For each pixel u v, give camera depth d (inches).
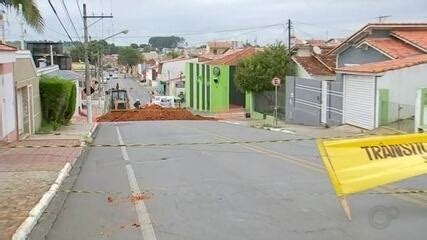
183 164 557.3
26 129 950.4
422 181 415.2
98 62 3408.0
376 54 1152.2
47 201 368.8
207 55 3865.7
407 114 953.5
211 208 340.5
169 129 1137.4
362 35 1202.0
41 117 1144.8
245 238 270.8
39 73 1205.7
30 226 299.6
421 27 1175.0
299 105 1332.4
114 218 321.4
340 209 327.6
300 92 1323.8
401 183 407.5
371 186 321.1
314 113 1242.0
